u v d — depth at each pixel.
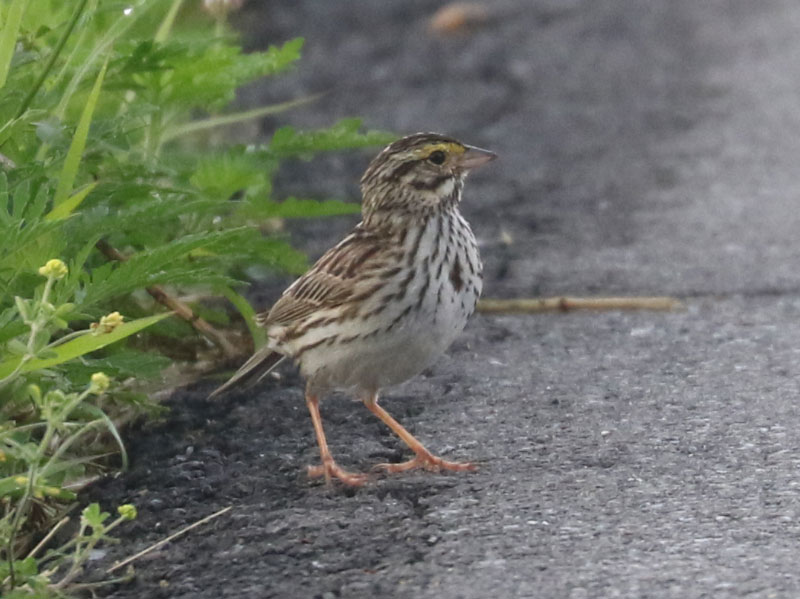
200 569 8.42
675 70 23.05
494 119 20.66
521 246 15.73
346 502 9.34
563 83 22.31
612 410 10.91
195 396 11.59
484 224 16.55
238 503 9.47
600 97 21.66
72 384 9.65
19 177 9.99
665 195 17.41
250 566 8.38
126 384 11.48
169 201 10.22
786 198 17.09
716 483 9.30
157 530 9.12
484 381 11.77
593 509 8.94
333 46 23.92
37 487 8.14
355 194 17.12
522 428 10.62
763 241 15.58
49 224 8.95
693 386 11.42
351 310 10.00
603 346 12.62
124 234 11.34
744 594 7.61
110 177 11.10
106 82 11.38
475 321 13.52
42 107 10.49
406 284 9.91
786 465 9.60
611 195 17.47
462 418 10.92
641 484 9.34
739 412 10.73
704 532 8.50
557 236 16.05
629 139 19.73
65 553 8.82
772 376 11.61
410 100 21.42
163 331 11.88
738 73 22.77
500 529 8.66
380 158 10.42
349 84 22.09
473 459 10.04
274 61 12.25
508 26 25.41
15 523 8.08
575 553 8.27
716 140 19.58
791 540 8.34
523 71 22.88
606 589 7.75
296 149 11.98
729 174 18.14
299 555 8.47
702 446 10.02
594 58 23.66
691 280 14.43
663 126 20.31
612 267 14.90
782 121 20.30
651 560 8.12
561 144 19.55
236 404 11.45
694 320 13.28
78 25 11.05
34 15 11.16
